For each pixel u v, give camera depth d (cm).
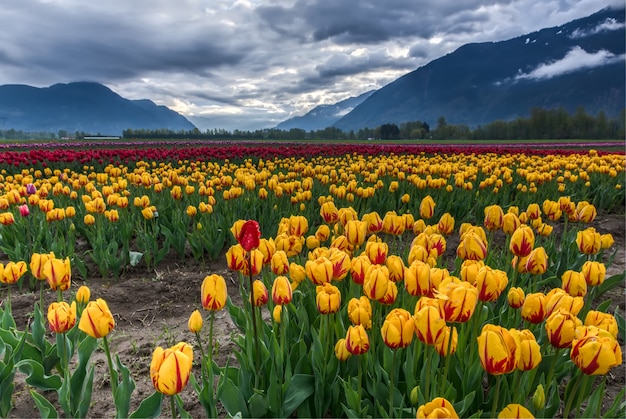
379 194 1109
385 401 326
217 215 920
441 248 420
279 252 384
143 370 462
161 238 937
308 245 468
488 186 1167
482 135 12575
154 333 549
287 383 340
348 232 397
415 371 346
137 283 706
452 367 346
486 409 335
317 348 349
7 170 1794
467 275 323
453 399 309
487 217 496
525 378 321
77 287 691
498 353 234
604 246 550
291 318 424
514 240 387
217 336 538
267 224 860
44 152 1983
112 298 646
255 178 1008
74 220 895
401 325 271
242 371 347
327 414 379
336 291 330
